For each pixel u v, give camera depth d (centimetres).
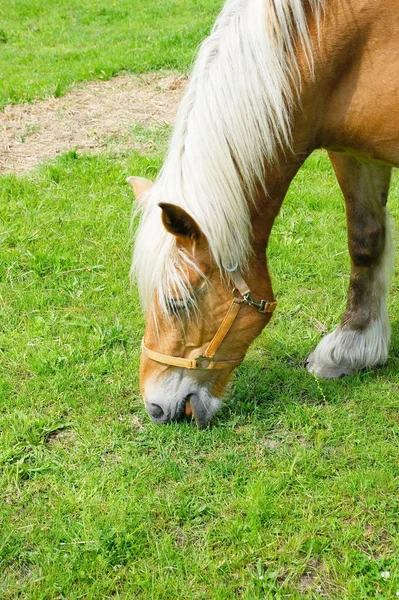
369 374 338
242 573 242
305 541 251
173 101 670
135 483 279
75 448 299
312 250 438
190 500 271
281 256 433
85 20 988
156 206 240
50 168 536
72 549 251
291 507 266
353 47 236
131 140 597
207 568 245
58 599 237
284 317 383
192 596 236
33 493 279
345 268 425
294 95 240
